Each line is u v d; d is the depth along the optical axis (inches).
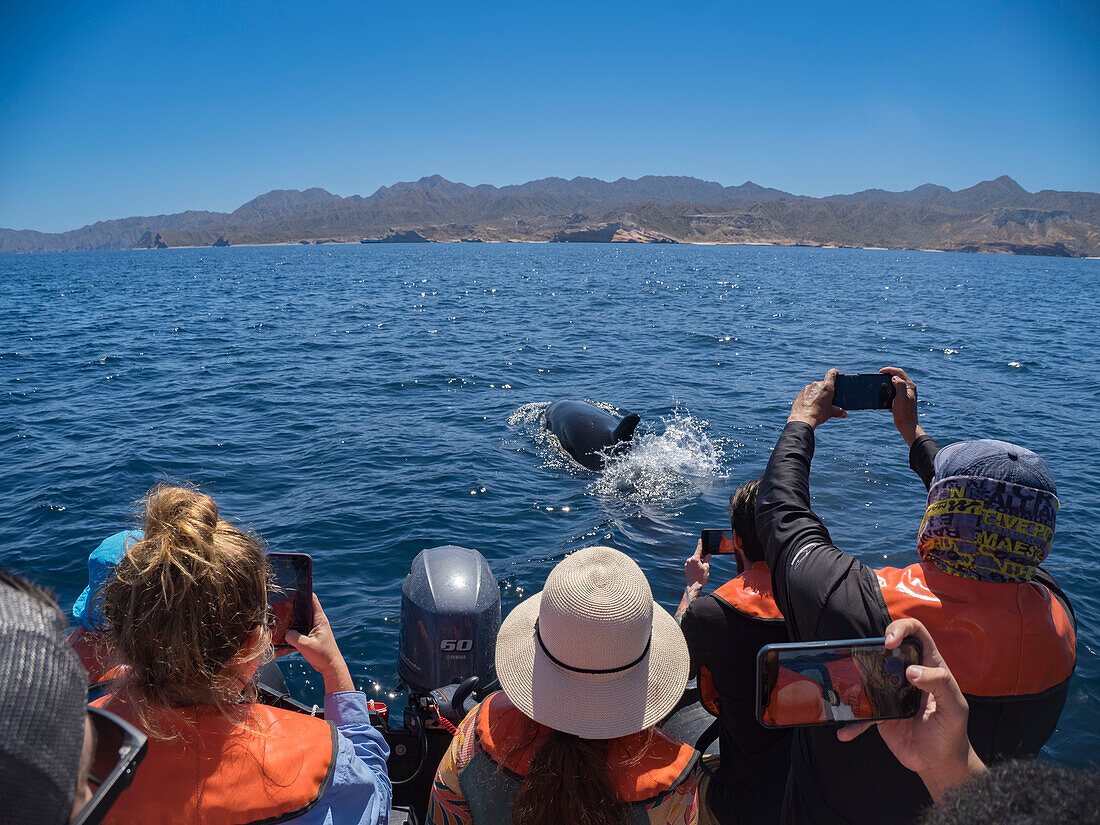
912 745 61.0
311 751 70.0
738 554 113.3
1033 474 73.3
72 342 900.0
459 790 73.9
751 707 101.8
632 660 69.1
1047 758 182.4
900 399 105.7
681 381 674.8
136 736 46.6
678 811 69.7
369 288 1962.4
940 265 5187.0
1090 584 277.3
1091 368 774.5
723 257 5954.7
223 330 1021.8
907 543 308.5
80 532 319.9
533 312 1282.0
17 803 36.4
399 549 306.3
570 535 324.8
